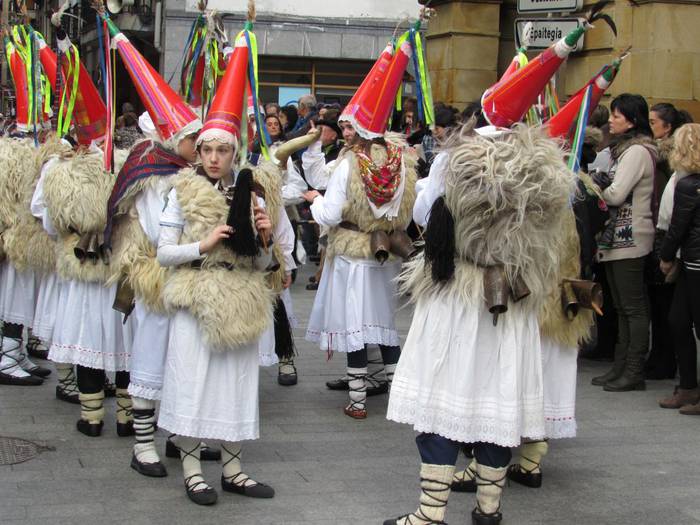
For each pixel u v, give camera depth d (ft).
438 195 13.87
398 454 18.10
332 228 20.93
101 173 18.39
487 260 13.26
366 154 20.16
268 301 15.25
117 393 18.71
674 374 24.58
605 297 25.68
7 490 15.69
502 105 14.57
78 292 18.44
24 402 21.21
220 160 15.01
